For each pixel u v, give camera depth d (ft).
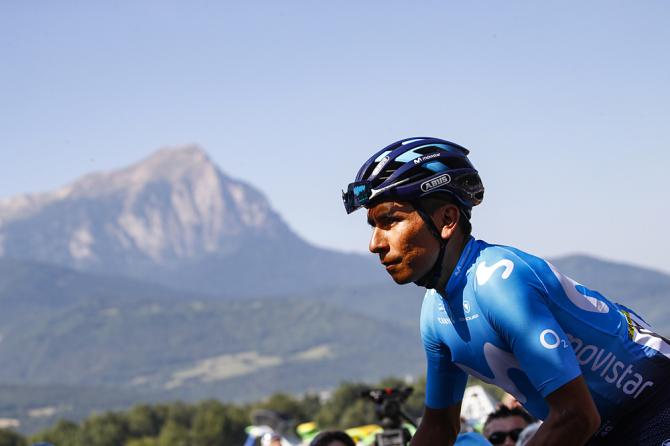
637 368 8.96
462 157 9.09
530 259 8.91
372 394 17.42
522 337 8.54
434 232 8.92
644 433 9.00
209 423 580.71
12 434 607.78
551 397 8.38
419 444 10.44
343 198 9.20
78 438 620.08
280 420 59.52
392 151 8.94
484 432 18.10
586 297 9.00
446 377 10.09
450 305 9.20
